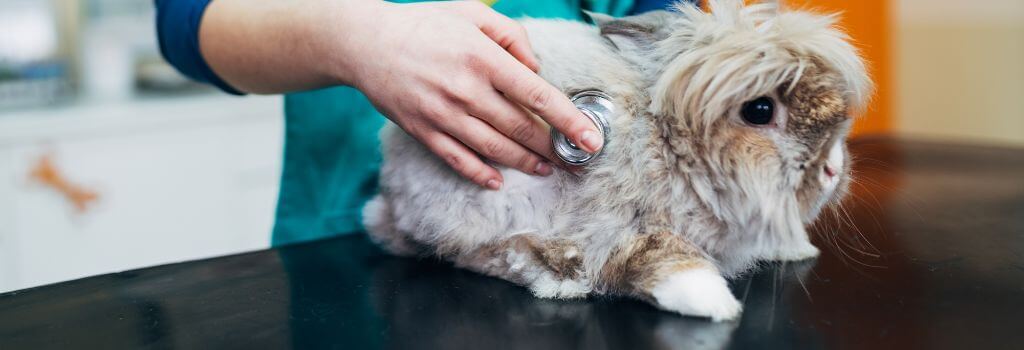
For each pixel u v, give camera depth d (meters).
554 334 0.70
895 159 1.30
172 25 0.96
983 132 1.99
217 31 0.91
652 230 0.76
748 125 0.76
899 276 0.80
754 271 0.82
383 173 0.87
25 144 1.54
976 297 0.75
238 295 0.80
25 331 0.74
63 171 1.59
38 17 1.83
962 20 1.96
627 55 0.78
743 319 0.72
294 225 1.10
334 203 1.08
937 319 0.71
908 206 1.03
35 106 1.73
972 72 1.97
